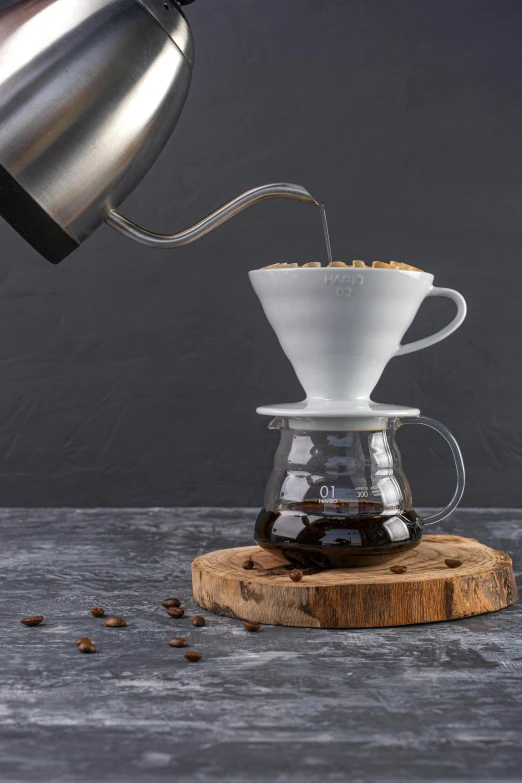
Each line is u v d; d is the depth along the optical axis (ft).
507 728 1.93
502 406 4.15
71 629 2.41
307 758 1.84
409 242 4.13
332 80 4.11
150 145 2.50
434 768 1.82
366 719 1.96
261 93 4.12
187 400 4.20
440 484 4.18
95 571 2.92
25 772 1.81
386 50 4.10
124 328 4.19
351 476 2.52
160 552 3.18
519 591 2.68
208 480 4.21
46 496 4.24
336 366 2.56
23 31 2.36
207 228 2.61
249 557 2.69
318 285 2.48
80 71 2.36
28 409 4.22
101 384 4.21
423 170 4.12
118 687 2.09
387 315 2.53
